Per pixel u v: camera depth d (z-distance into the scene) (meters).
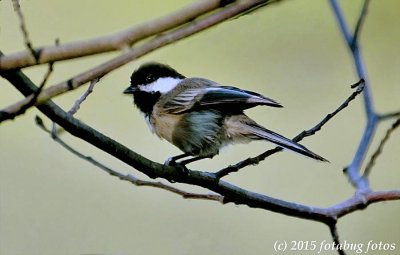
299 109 12.24
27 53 3.67
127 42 3.62
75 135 5.68
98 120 11.82
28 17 11.82
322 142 11.84
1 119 4.36
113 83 12.03
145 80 8.38
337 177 11.34
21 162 11.13
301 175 11.32
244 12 3.65
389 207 10.45
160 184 6.66
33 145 11.22
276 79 12.27
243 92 7.79
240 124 7.79
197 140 7.99
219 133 7.90
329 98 12.29
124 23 12.67
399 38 12.70
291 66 12.21
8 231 10.75
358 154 7.12
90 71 4.20
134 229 10.84
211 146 8.02
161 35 3.68
